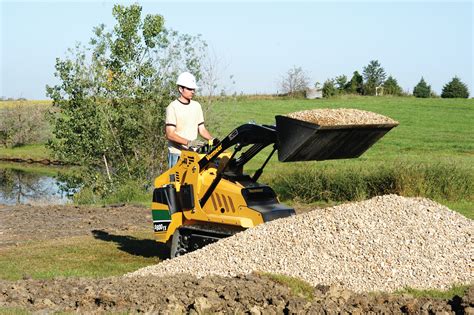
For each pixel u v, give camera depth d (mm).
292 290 7363
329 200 17719
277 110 50469
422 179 17344
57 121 22250
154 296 7152
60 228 14844
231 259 8609
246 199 9547
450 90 66375
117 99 22281
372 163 22000
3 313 6707
